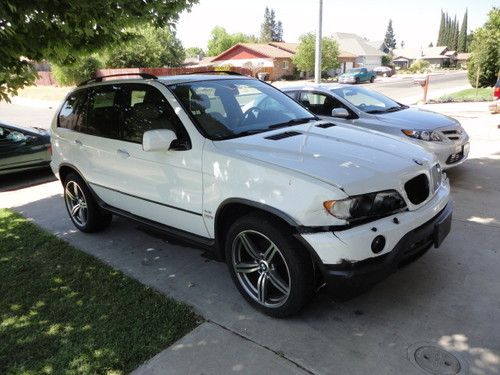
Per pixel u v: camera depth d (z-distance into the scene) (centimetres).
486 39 2306
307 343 305
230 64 5584
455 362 279
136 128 418
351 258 283
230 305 358
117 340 317
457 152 642
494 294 351
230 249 347
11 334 332
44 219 594
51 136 545
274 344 306
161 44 4206
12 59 427
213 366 287
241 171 324
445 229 341
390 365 280
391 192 305
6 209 642
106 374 285
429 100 1930
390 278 382
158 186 395
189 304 362
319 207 286
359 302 350
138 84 427
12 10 348
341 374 274
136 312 351
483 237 455
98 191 481
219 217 348
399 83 3794
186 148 364
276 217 311
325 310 342
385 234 292
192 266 432
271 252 325
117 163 435
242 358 293
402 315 330
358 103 722
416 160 336
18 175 895
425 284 370
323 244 285
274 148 337
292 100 471
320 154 325
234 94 427
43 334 330
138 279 410
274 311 331
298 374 277
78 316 350
